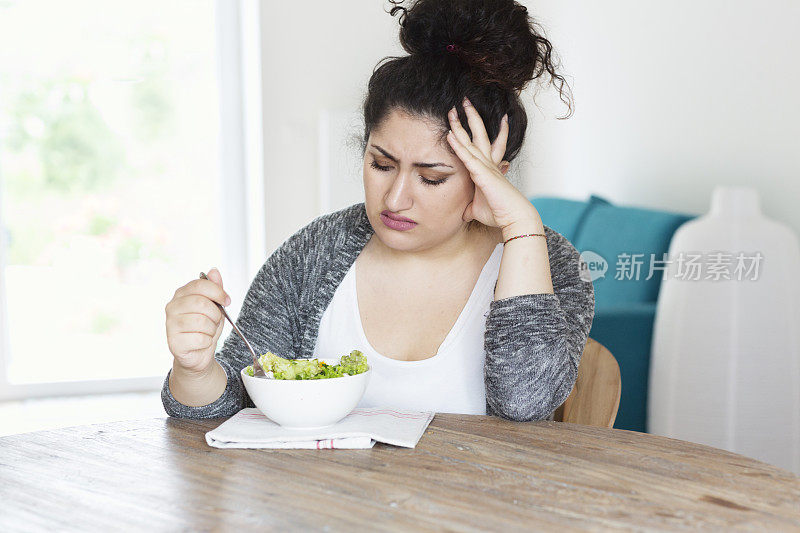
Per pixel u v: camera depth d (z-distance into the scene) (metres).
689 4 2.49
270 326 1.43
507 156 1.35
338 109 4.04
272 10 3.92
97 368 3.89
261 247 4.02
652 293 2.46
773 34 2.23
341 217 1.49
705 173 2.46
